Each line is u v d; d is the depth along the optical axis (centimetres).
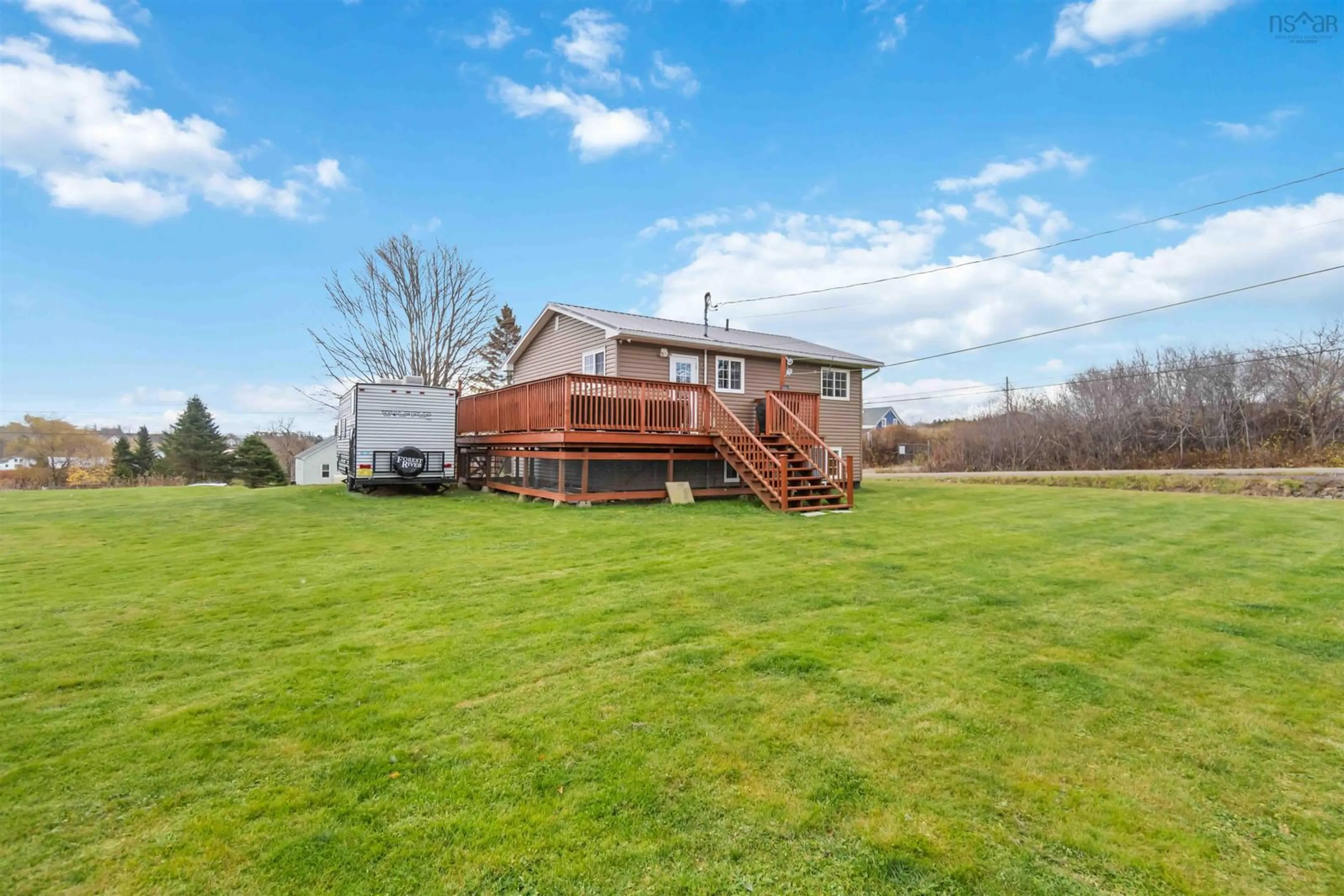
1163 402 2373
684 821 215
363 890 183
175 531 848
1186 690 326
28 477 3825
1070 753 262
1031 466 2720
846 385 1759
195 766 250
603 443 1127
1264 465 2027
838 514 1009
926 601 489
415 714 295
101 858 197
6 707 303
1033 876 190
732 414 1190
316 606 477
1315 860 198
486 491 1482
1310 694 321
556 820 216
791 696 315
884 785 238
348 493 1441
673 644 391
